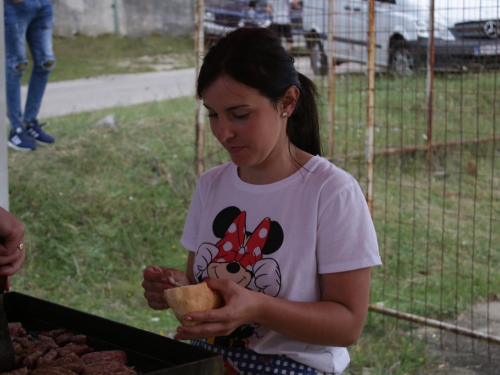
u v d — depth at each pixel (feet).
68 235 18.44
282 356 6.23
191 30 59.31
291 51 27.71
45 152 22.61
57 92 35.53
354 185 6.19
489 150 26.05
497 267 17.99
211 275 6.49
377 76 31.58
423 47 27.99
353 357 13.32
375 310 14.98
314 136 6.73
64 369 5.51
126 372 5.52
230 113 5.78
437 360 13.50
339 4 29.25
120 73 43.42
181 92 36.24
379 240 19.49
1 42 10.60
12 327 6.75
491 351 13.92
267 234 6.27
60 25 52.60
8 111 22.45
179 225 20.01
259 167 6.41
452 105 29.55
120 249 18.43
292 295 6.15
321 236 6.10
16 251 6.44
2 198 10.83
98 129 25.29
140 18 56.90
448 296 16.46
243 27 6.00
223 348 6.39
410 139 26.68
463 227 20.53
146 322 15.03
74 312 6.86
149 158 22.98
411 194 22.77
